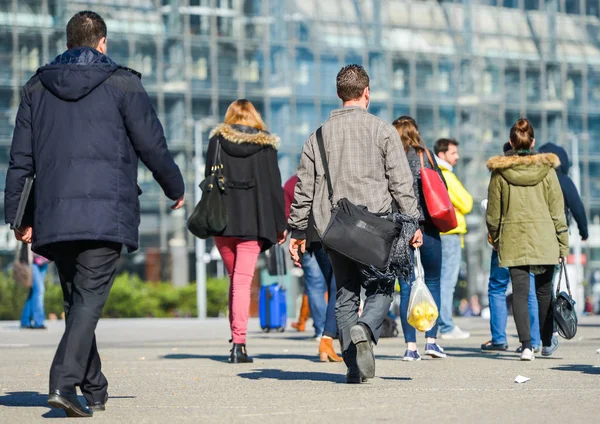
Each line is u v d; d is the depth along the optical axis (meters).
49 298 64.25
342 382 12.62
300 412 9.70
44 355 19.02
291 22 86.00
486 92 92.25
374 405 10.16
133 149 9.98
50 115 9.84
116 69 9.93
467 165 91.25
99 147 9.75
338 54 87.06
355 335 11.37
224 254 16.56
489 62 92.31
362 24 88.38
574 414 9.35
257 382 12.82
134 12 83.12
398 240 11.55
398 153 11.75
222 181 15.87
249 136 16.00
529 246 15.67
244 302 16.22
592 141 95.81
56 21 80.62
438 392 11.31
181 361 16.92
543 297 16.30
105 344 22.91
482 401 10.43
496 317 18.50
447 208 15.00
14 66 79.62
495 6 93.81
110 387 12.40
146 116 9.90
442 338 23.02
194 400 10.89
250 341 23.70
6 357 18.45
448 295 22.78
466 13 92.50
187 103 83.69
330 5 87.88
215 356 18.19
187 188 83.50
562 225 15.77
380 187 11.79
